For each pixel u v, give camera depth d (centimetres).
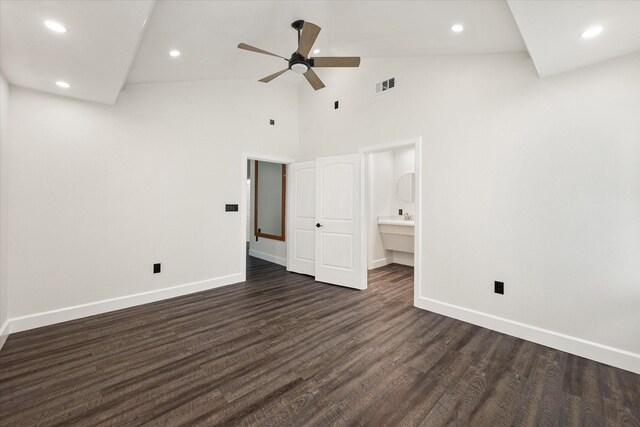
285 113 464
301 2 230
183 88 361
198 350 229
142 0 148
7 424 152
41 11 153
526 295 250
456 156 291
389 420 157
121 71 228
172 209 352
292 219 480
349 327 273
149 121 334
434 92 309
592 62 213
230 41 279
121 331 262
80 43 187
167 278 350
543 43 187
